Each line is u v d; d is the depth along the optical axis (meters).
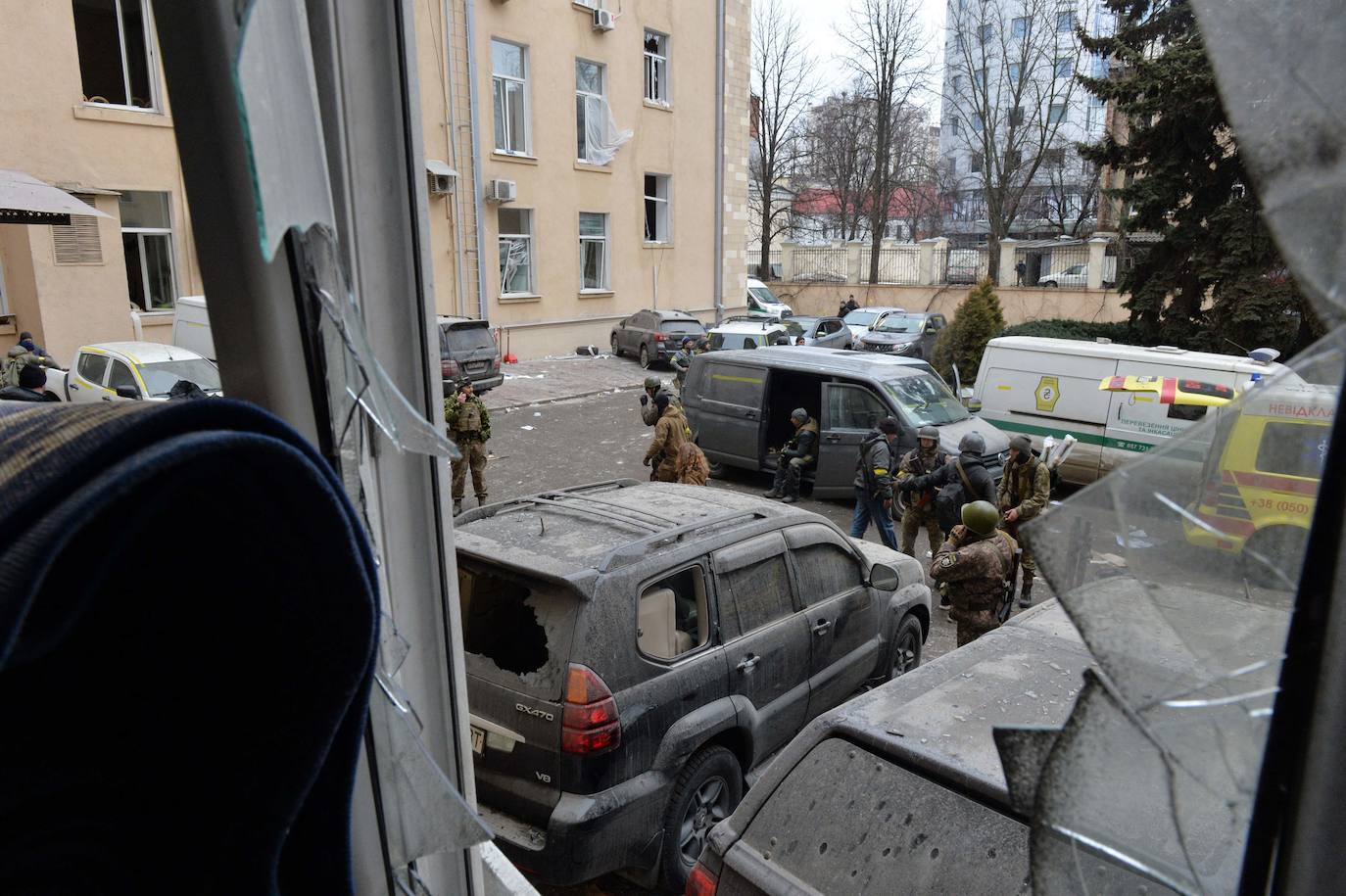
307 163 0.71
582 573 3.85
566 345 23.22
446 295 20.36
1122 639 0.69
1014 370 12.11
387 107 0.99
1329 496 0.62
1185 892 0.70
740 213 27.52
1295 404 0.66
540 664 4.12
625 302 24.53
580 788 3.69
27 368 10.73
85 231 13.45
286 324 0.77
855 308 30.86
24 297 13.37
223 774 0.70
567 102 21.98
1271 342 14.18
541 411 17.80
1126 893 0.73
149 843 0.71
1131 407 11.11
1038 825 0.76
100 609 0.66
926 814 2.46
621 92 23.20
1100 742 0.75
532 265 22.19
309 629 0.68
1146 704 0.69
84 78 13.54
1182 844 0.69
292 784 0.70
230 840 0.71
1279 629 0.66
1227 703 0.67
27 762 0.67
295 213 0.65
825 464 11.14
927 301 31.86
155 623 0.67
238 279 0.74
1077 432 11.52
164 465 0.50
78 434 0.50
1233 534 0.67
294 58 0.68
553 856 3.67
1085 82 16.12
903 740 2.61
